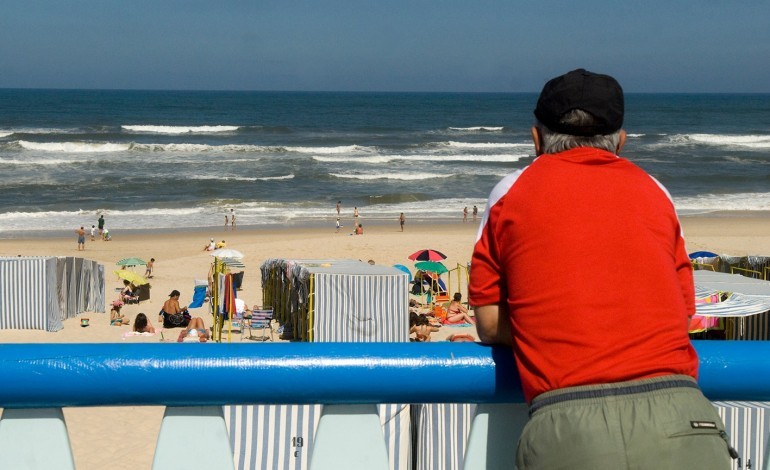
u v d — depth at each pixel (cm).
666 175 6531
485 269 181
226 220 4275
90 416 1112
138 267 2981
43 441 172
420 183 5950
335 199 5278
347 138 9481
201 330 1877
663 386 158
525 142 9250
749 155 8069
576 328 161
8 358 165
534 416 162
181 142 8481
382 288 1722
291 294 1931
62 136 8475
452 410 581
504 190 182
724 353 179
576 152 187
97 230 4147
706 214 4822
